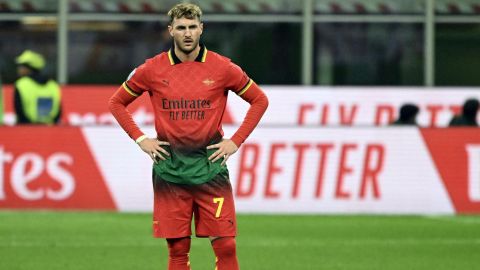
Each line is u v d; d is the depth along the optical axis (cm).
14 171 4419
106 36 6009
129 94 2289
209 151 2261
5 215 4297
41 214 4338
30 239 3606
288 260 3172
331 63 6053
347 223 4141
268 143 4406
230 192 2286
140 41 6006
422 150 4428
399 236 3762
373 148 4422
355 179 4422
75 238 3641
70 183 4425
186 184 2262
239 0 6009
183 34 2219
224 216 2275
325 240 3638
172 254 2312
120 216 4297
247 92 2281
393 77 6066
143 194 4425
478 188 4447
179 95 2245
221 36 6019
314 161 4416
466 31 6062
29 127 4416
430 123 5444
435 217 4375
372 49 6062
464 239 3694
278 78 6044
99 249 3384
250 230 3903
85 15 6000
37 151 4419
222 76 2253
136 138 2280
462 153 4434
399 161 4428
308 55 6034
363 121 5453
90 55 6006
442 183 4444
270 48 6028
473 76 6084
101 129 4412
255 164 4406
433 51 6062
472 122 4894
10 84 6009
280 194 4412
